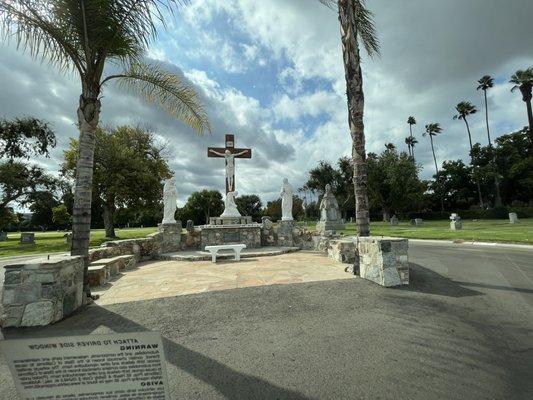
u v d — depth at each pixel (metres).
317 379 3.05
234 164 15.78
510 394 2.76
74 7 5.42
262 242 14.60
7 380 3.22
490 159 53.78
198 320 4.73
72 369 1.49
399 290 6.06
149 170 29.66
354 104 7.96
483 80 51.78
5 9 5.40
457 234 18.95
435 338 3.94
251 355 3.58
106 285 7.14
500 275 7.27
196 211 68.75
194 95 8.10
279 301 5.49
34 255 18.12
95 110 6.01
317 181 57.06
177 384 3.01
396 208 50.06
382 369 3.21
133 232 38.03
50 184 32.22
